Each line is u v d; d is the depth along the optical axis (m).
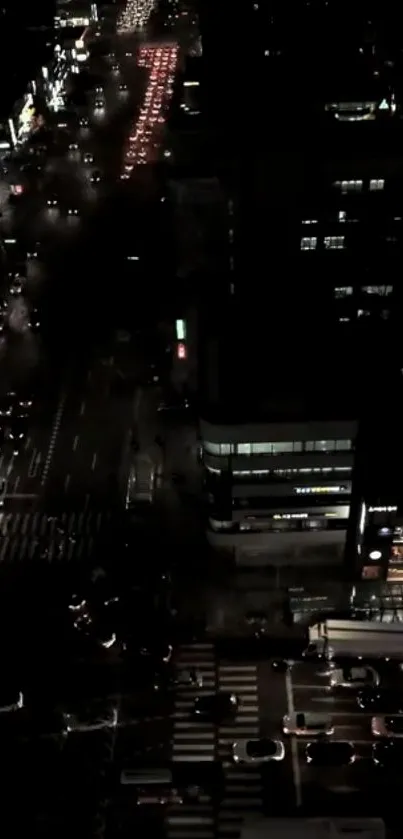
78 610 97.81
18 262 161.75
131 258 160.88
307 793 80.31
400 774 81.50
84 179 190.25
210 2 177.75
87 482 116.06
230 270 117.06
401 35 153.75
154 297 150.62
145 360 136.88
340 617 95.12
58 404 129.38
